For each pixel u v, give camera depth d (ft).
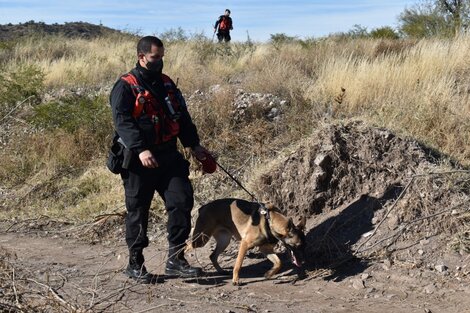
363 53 47.09
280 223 18.42
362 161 22.06
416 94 30.94
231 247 21.99
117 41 72.79
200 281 19.31
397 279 18.25
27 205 28.71
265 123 31.78
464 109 28.73
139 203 18.85
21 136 34.96
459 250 18.74
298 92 34.47
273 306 17.01
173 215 18.81
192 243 19.75
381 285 18.13
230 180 26.89
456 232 19.29
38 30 108.06
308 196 22.20
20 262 21.20
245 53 52.65
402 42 51.85
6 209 28.50
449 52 36.78
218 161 29.19
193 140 19.38
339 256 19.93
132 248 19.10
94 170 30.45
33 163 32.32
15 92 41.11
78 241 24.06
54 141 33.14
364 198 21.49
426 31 63.36
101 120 33.83
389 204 20.88
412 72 33.65
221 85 38.11
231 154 29.99
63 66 51.16
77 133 33.47
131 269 19.16
